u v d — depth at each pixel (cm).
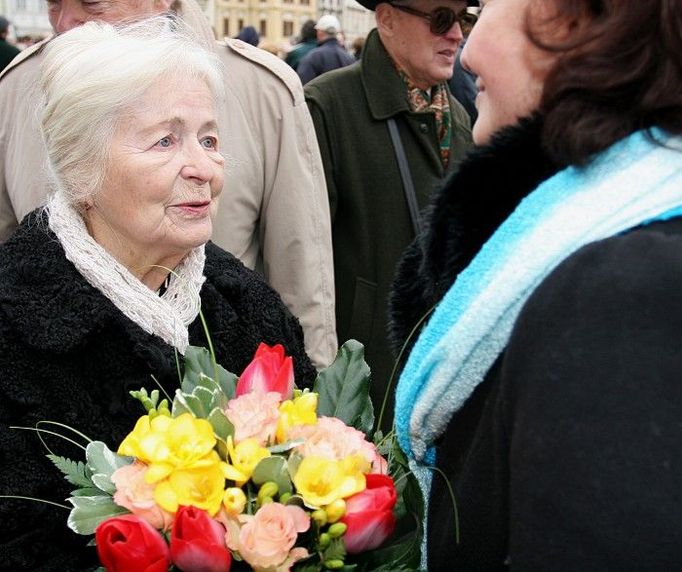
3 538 133
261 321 167
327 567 104
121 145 141
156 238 145
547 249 88
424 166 275
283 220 238
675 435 72
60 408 138
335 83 276
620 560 71
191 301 154
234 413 112
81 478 116
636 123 89
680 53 84
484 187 100
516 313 90
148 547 100
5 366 137
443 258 110
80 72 139
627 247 80
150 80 139
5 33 761
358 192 271
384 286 272
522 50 99
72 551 137
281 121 237
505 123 104
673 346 74
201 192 146
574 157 88
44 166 157
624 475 72
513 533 79
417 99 277
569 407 75
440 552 101
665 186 86
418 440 106
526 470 77
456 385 97
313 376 176
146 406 120
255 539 99
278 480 104
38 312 138
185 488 103
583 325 77
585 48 88
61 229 144
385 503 103
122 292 143
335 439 110
